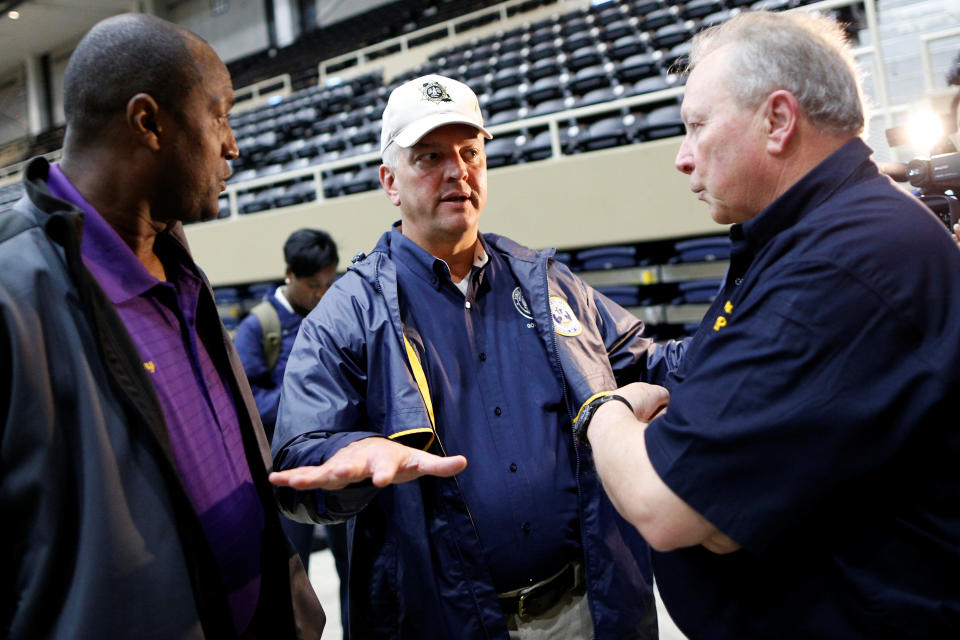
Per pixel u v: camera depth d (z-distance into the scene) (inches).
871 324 31.0
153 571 31.9
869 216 32.8
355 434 41.1
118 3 538.9
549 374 52.1
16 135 638.5
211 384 42.3
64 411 31.1
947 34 136.0
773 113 35.5
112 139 34.9
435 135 49.9
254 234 221.6
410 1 454.9
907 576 31.5
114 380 32.1
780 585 34.3
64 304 31.8
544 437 50.6
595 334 53.7
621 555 50.3
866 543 32.2
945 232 33.4
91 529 30.4
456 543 47.4
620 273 163.9
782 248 34.4
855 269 31.5
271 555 43.7
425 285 52.5
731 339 34.1
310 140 303.6
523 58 305.1
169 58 34.8
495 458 49.5
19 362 29.4
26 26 548.4
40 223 32.7
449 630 46.9
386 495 47.5
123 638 30.7
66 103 35.3
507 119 216.8
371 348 47.7
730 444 32.1
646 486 34.7
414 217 52.0
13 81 633.0
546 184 164.9
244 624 41.1
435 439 47.8
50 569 30.0
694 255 153.5
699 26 235.8
